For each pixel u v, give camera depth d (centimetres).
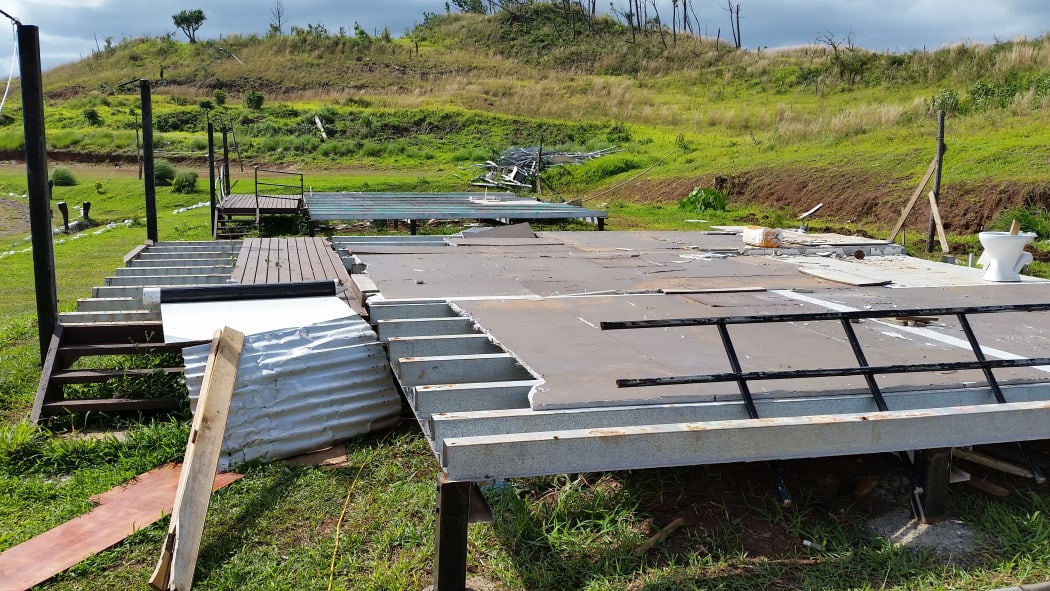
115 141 3619
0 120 4234
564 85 4300
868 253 1023
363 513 405
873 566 354
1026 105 2088
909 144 1986
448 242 1098
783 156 2222
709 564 357
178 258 930
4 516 409
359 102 4103
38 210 576
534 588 341
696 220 1797
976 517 398
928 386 407
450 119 3647
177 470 464
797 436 355
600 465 334
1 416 555
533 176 2667
